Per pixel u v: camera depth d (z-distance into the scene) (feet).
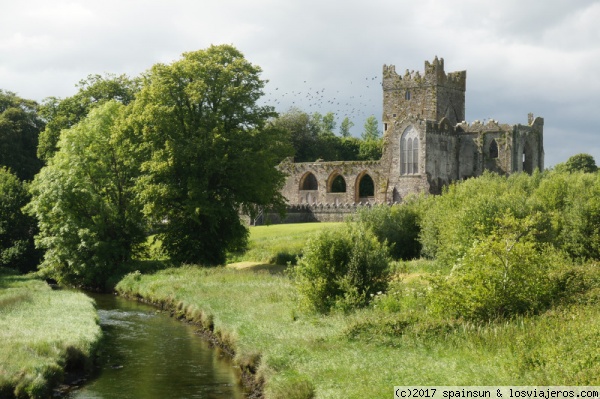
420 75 390.42
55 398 76.02
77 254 182.29
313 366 70.28
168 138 186.80
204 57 197.06
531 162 372.79
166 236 194.08
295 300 106.83
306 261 102.68
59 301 132.26
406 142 354.33
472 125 368.48
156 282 155.74
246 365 83.15
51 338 90.58
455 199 176.55
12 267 210.59
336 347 76.54
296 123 476.13
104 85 273.33
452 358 66.08
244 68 196.75
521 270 82.28
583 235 133.08
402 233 193.47
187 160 185.37
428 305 84.74
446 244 135.64
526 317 76.33
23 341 87.51
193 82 188.55
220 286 138.72
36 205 191.72
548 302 82.43
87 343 92.73
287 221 341.21
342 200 381.60
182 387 79.77
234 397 75.36
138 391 78.54
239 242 202.49
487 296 80.84
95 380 83.30
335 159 482.28
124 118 193.67
